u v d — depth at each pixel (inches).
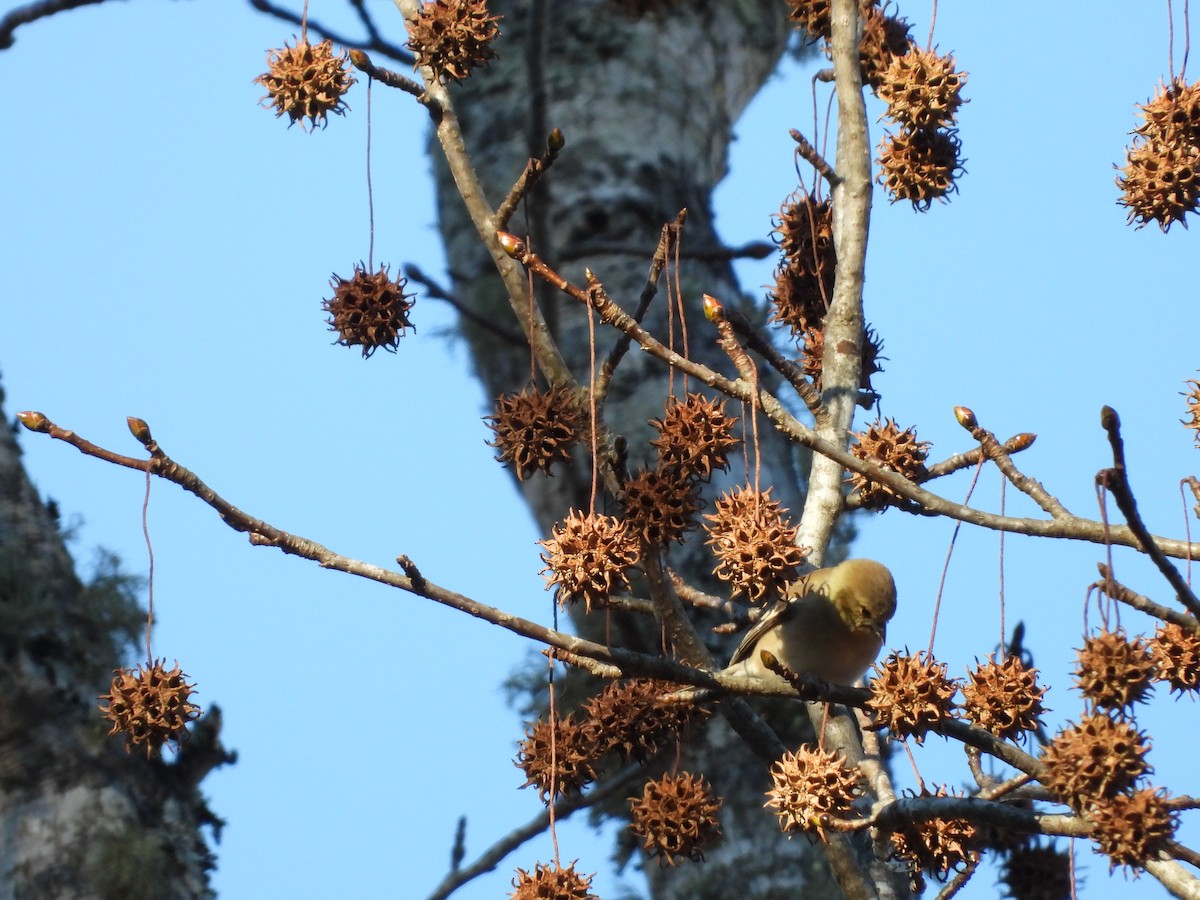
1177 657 315.6
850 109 430.6
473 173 390.3
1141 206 367.2
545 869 315.9
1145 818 279.3
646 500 335.0
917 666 317.1
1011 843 361.1
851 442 429.7
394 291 381.1
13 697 508.7
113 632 542.3
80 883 482.3
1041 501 329.1
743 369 332.2
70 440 321.4
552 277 329.1
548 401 354.6
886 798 378.3
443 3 384.5
